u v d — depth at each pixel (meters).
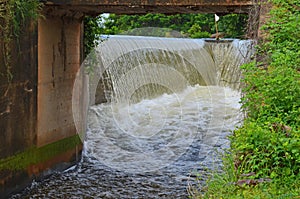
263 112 6.37
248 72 7.19
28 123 9.79
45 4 9.71
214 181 5.94
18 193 9.44
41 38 10.21
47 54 10.51
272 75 6.77
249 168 5.61
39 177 10.26
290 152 5.50
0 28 8.50
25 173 9.68
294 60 7.23
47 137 10.60
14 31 8.95
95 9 10.41
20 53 9.37
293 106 6.27
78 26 12.04
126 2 9.41
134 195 9.69
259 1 8.52
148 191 9.91
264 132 5.75
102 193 9.83
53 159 10.88
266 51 7.80
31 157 9.91
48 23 10.47
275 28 8.08
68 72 11.62
